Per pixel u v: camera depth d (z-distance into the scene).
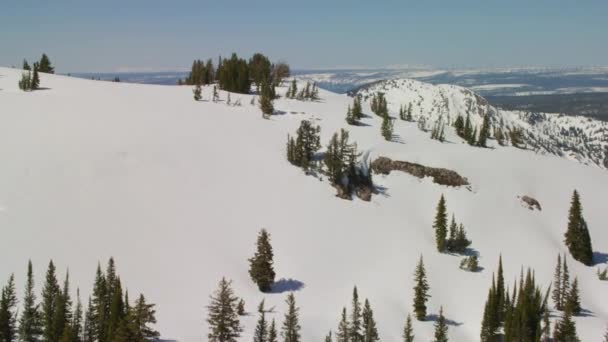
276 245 92.25
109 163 102.38
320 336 68.62
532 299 85.00
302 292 81.00
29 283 56.94
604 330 87.56
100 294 59.97
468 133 167.12
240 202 102.56
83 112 127.62
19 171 91.88
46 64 192.00
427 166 132.88
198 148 119.31
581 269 110.19
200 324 63.94
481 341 78.81
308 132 126.81
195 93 160.25
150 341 55.22
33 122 114.50
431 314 84.94
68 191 89.94
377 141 143.62
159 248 80.88
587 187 144.25
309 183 116.81
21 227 76.50
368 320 68.38
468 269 100.56
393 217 113.81
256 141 131.62
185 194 99.88
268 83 181.62
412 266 96.81
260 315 70.31
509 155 152.62
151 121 129.50
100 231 81.00
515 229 118.00
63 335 52.47
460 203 123.88
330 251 94.75
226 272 79.62
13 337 55.78
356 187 120.44
